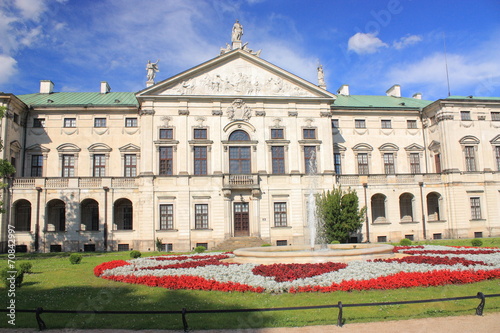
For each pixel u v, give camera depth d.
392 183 48.12
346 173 52.19
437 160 52.34
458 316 12.34
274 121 46.66
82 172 47.16
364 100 57.84
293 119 46.97
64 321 12.62
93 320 12.68
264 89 46.88
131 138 48.06
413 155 54.00
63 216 47.38
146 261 25.94
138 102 46.62
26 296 16.42
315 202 43.56
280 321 12.04
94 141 47.78
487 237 47.50
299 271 18.09
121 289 17.59
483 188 49.78
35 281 20.25
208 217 43.78
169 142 44.31
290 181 45.72
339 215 39.50
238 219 44.34
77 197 43.06
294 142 46.59
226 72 46.53
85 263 28.28
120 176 46.88
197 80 45.88
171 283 17.59
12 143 43.69
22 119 46.66
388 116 54.31
